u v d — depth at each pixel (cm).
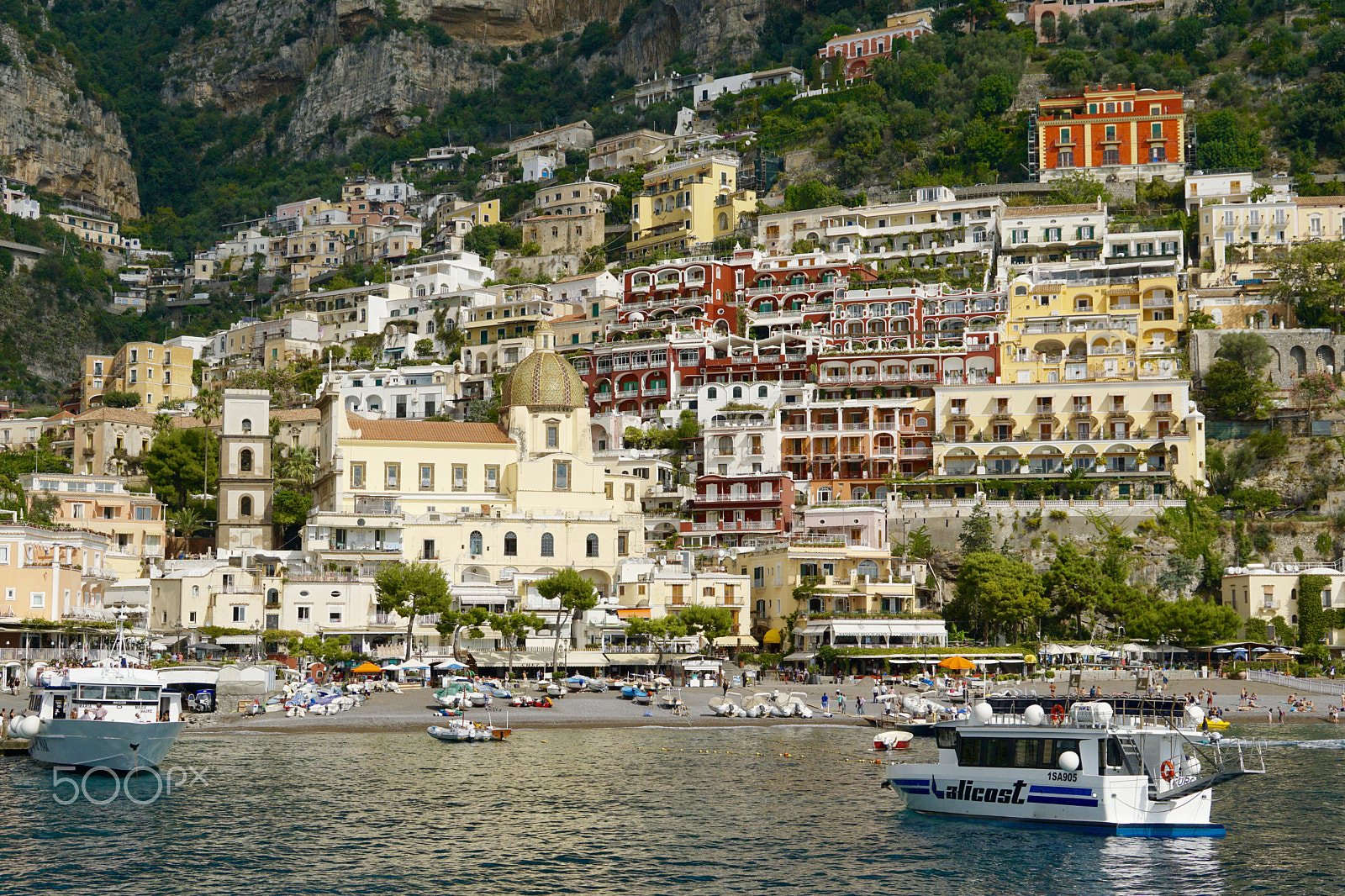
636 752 11219
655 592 16950
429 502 17838
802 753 11225
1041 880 7419
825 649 15825
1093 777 8400
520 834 8238
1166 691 14612
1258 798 9475
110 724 9669
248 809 8744
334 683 14300
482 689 13675
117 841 7925
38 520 17275
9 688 12800
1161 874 7550
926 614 16488
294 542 19725
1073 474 18862
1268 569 17312
